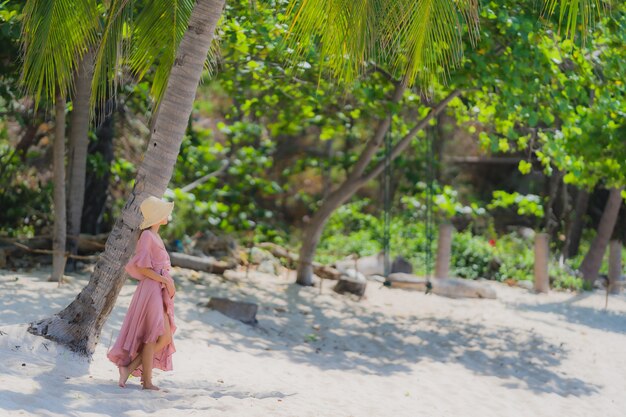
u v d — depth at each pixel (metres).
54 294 12.79
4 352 8.53
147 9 11.16
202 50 8.98
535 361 13.42
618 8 13.98
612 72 14.89
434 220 26.97
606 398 11.70
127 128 20.05
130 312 8.26
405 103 18.38
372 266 21.09
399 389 10.91
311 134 31.94
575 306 19.09
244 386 9.56
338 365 12.02
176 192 20.25
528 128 18.22
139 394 8.00
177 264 17.48
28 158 19.39
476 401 10.77
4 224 18.23
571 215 26.47
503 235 28.33
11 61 14.78
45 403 7.09
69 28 10.16
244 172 24.30
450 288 19.38
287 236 25.92
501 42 14.52
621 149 17.05
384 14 8.83
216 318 13.53
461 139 31.25
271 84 17.14
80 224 17.12
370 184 31.20
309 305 16.34
